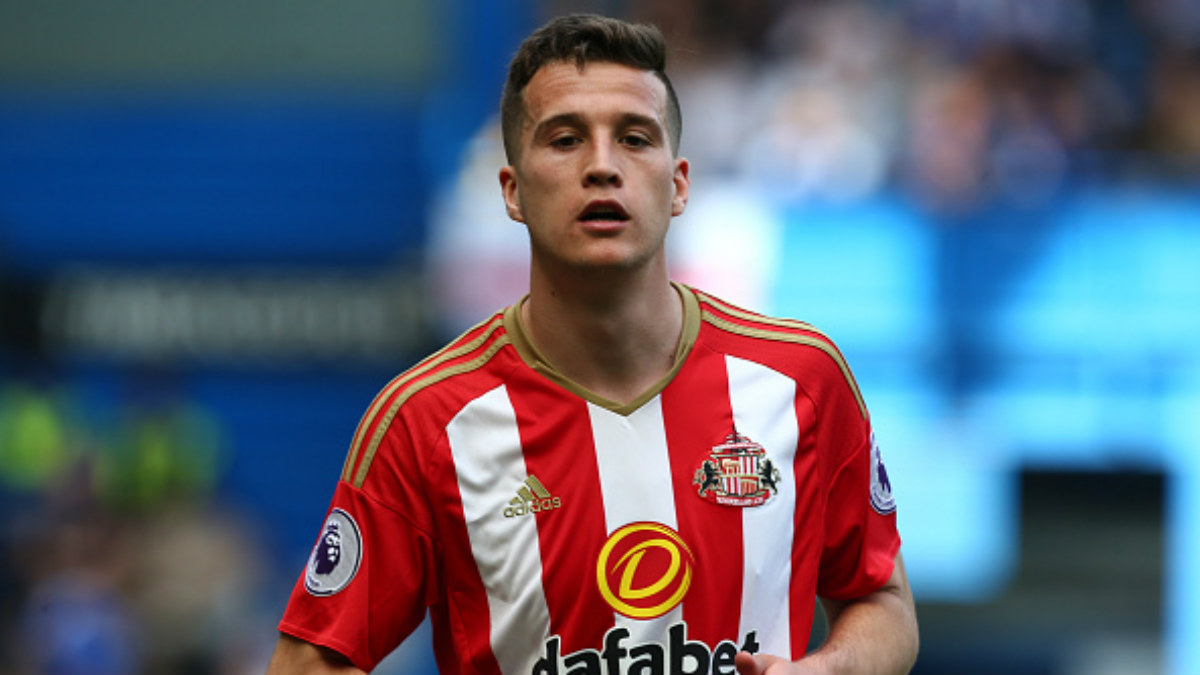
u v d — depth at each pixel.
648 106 10.23
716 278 33.41
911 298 33.66
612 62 10.28
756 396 10.55
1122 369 33.34
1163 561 34.16
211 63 43.41
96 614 33.19
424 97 42.16
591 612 10.12
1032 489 34.75
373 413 10.53
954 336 33.53
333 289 40.00
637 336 10.42
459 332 35.12
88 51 43.47
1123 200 33.62
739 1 37.50
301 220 41.44
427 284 39.34
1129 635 34.38
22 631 33.25
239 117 42.28
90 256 41.72
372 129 41.88
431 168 41.25
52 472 37.25
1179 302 33.34
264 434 39.47
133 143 42.19
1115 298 33.47
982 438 33.41
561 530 10.20
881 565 11.00
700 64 36.78
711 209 34.03
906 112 36.06
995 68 36.44
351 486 10.48
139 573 34.44
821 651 10.36
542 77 10.29
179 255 41.72
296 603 10.55
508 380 10.47
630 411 10.41
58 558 34.28
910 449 33.44
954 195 33.84
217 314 40.47
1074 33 37.50
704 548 10.20
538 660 10.21
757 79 36.75
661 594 10.13
